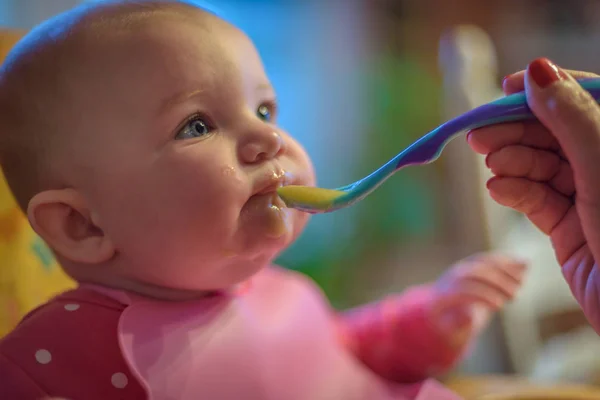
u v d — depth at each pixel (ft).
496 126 1.46
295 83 5.99
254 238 1.62
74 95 1.65
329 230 5.85
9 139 1.76
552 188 1.54
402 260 5.96
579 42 5.92
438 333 2.38
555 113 1.24
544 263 3.42
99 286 1.79
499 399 2.19
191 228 1.58
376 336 2.47
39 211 1.71
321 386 2.04
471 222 3.10
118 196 1.63
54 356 1.63
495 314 3.46
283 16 5.90
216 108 1.65
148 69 1.61
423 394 2.13
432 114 6.09
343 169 6.07
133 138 1.61
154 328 1.71
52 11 3.57
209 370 1.72
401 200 6.03
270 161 1.65
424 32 6.33
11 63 1.78
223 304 1.89
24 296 2.17
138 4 1.74
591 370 3.05
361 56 6.23
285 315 2.12
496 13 6.20
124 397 1.64
